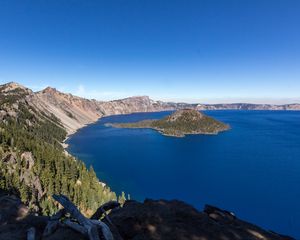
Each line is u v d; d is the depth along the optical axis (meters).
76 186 149.00
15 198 34.66
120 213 28.00
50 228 24.31
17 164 152.00
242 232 26.97
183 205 30.44
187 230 25.78
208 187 196.88
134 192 188.62
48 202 126.31
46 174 149.88
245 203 164.75
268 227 132.62
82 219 23.17
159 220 26.86
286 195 175.88
